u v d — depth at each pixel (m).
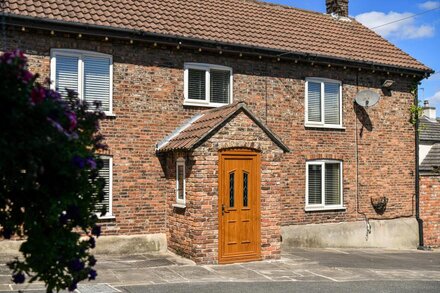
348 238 16.73
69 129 4.83
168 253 13.47
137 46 13.82
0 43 12.09
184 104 14.35
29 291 8.95
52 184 4.74
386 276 11.58
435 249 18.05
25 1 12.98
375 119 17.66
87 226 5.30
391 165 17.89
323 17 19.77
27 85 4.57
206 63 14.75
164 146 13.61
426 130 25.16
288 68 16.09
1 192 4.83
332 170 16.83
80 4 13.90
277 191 13.03
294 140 16.06
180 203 12.98
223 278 10.66
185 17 15.56
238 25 16.38
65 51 12.90
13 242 11.97
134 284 9.85
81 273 5.16
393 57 18.30
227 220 12.39
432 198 18.61
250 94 15.40
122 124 13.52
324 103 16.77
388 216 17.66
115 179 13.36
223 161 12.42
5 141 4.30
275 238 12.99
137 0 15.46
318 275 11.34
